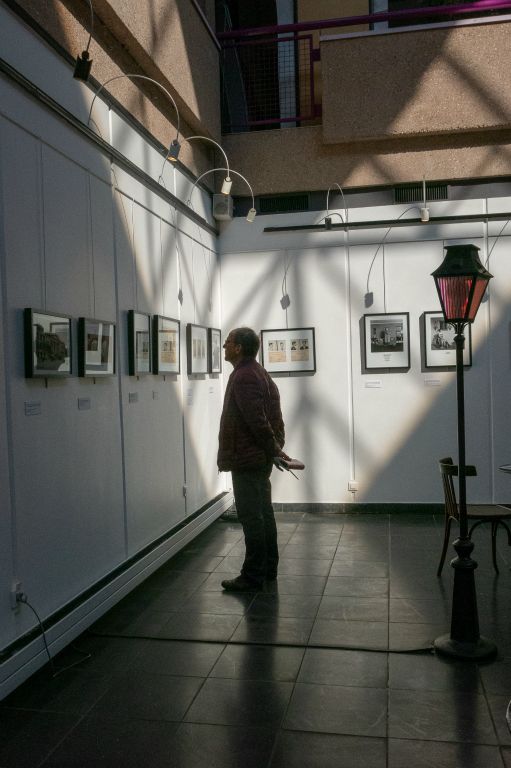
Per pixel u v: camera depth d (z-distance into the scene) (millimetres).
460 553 3660
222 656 3615
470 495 7039
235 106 7734
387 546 5844
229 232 7480
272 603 4441
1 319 3148
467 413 7027
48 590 3574
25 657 3244
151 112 5445
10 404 3213
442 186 7176
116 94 4727
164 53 5309
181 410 6000
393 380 7176
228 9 8102
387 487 7203
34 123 3512
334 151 7273
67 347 3781
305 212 7336
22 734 2838
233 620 4141
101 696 3172
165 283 5645
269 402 4992
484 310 6992
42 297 3561
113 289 4539
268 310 7422
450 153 7043
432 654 3600
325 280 7293
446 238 7059
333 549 5785
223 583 4727
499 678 3287
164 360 5430
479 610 4230
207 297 7008
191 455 6289
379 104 6945
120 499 4598
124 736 2812
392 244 7160
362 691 3180
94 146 4270
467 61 6773
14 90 3320
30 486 3391
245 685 3268
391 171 7160
